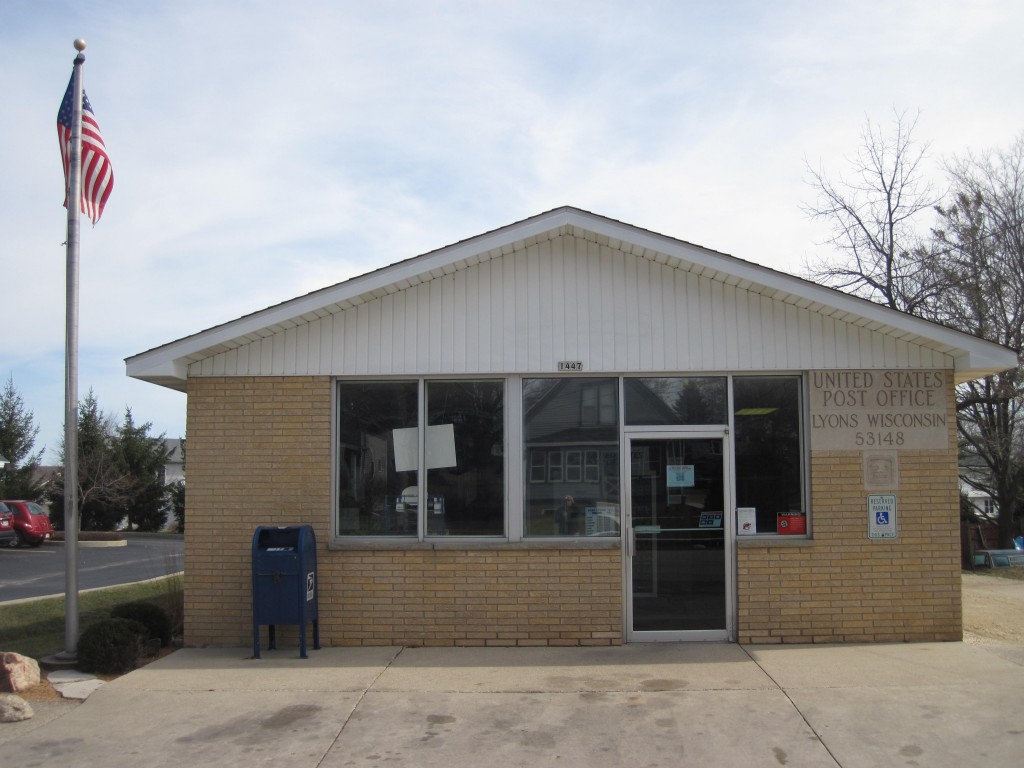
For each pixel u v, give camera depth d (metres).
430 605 9.56
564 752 6.46
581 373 9.78
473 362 9.80
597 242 9.85
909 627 9.50
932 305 22.31
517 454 9.77
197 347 9.45
